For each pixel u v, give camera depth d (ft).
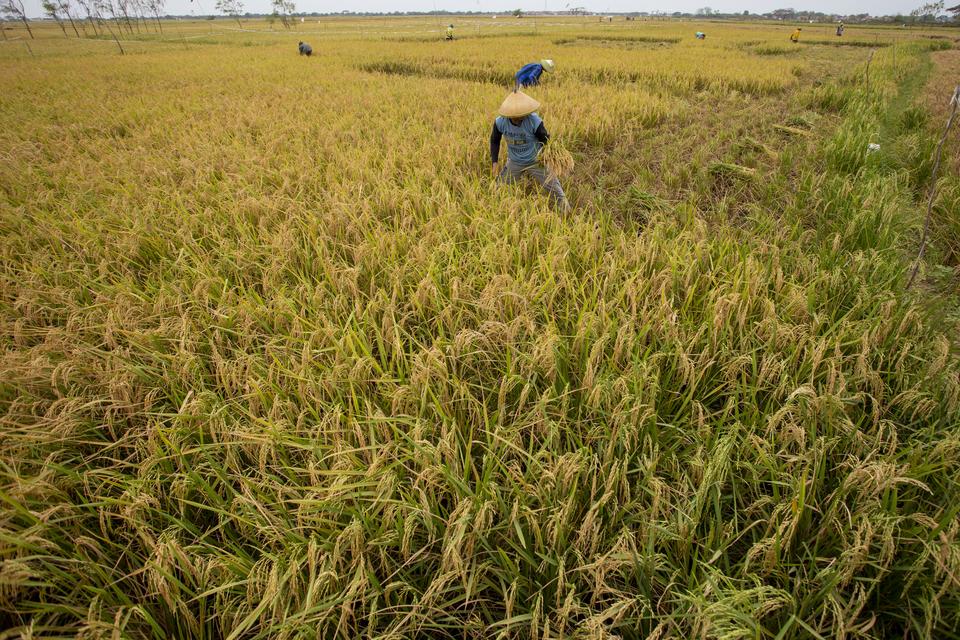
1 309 11.96
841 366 8.91
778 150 23.57
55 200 18.26
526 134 16.90
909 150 22.11
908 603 6.11
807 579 6.15
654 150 24.85
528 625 6.34
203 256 13.75
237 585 6.50
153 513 7.44
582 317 9.66
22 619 6.15
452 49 79.36
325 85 45.50
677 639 5.66
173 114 33.99
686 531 6.61
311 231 14.44
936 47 81.30
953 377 8.30
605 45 89.97
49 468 7.32
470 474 7.89
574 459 7.00
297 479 7.77
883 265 12.05
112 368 9.52
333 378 8.84
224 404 8.61
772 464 7.27
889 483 6.37
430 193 17.52
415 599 6.15
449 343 9.82
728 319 9.61
